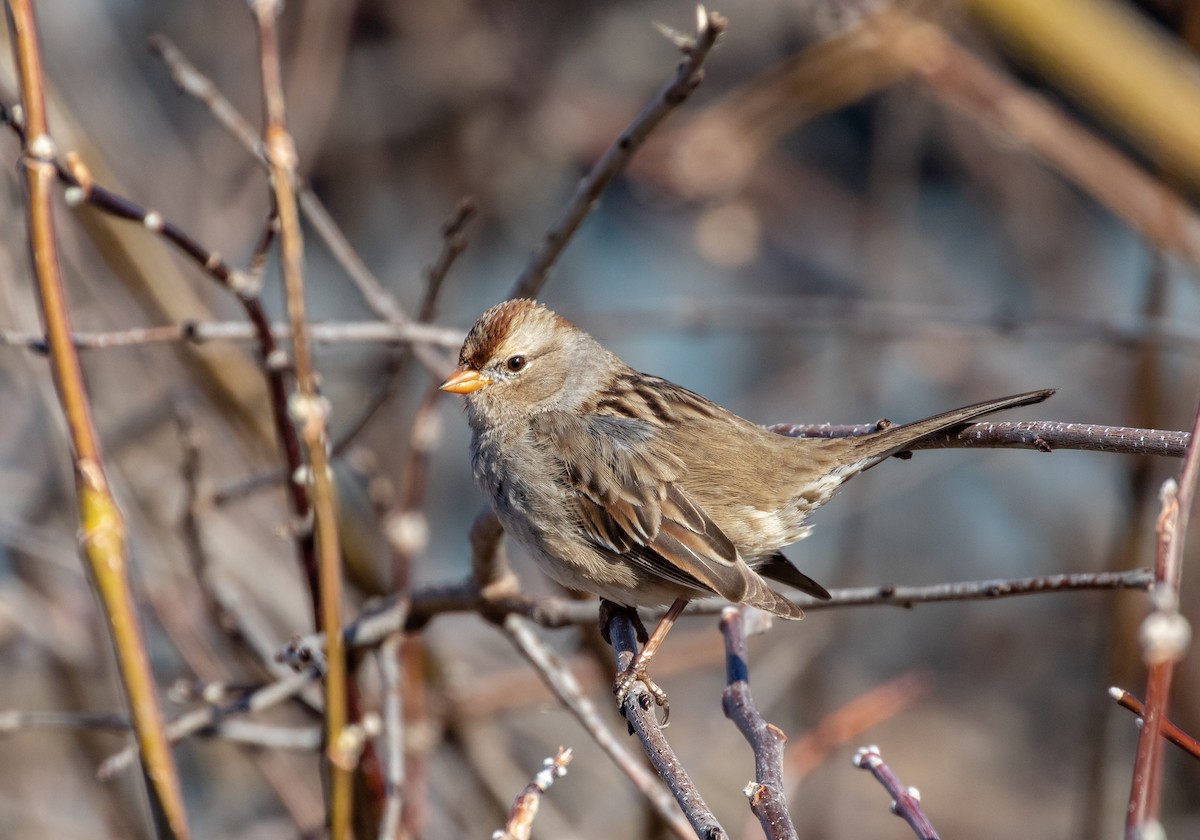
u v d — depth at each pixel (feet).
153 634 37.68
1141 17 34.30
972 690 51.11
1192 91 28.12
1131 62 28.07
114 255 33.83
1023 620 51.75
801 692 42.37
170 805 15.05
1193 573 44.19
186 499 28.84
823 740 27.40
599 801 41.11
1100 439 19.51
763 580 24.00
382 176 52.19
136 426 35.81
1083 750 43.45
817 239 54.29
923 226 57.98
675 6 54.80
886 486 48.98
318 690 28.66
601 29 54.70
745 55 53.88
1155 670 13.39
